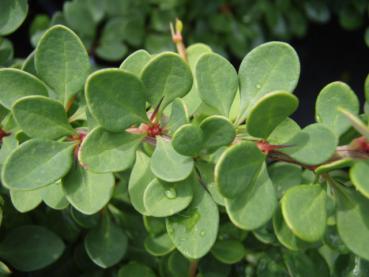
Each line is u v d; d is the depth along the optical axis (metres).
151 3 0.33
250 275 0.21
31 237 0.19
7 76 0.16
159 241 0.18
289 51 0.15
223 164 0.14
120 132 0.15
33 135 0.15
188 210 0.15
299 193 0.15
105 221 0.19
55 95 0.18
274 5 0.36
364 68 0.42
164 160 0.15
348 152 0.15
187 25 0.34
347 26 0.37
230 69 0.16
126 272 0.19
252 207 0.14
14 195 0.16
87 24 0.28
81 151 0.14
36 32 0.28
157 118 0.15
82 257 0.21
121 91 0.14
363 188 0.13
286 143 0.15
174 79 0.15
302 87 0.42
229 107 0.16
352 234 0.15
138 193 0.16
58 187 0.17
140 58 0.16
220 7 0.35
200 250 0.15
